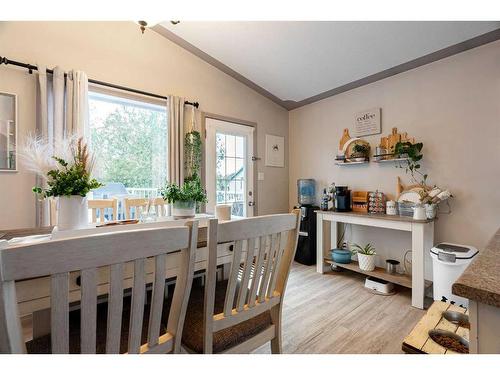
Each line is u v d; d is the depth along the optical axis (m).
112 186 3.86
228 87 3.34
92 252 0.58
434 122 2.48
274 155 3.85
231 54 2.93
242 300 0.97
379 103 2.91
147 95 2.69
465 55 2.30
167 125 2.76
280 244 1.05
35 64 2.12
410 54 2.43
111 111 4.26
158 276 0.73
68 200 1.21
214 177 3.20
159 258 0.71
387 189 2.84
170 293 1.42
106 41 2.47
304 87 3.30
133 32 2.63
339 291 2.51
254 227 0.93
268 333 1.12
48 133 2.12
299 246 3.43
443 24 2.02
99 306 1.21
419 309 2.15
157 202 2.30
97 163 1.35
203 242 1.14
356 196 3.05
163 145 3.18
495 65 2.15
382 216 2.52
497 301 0.53
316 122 3.63
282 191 3.96
